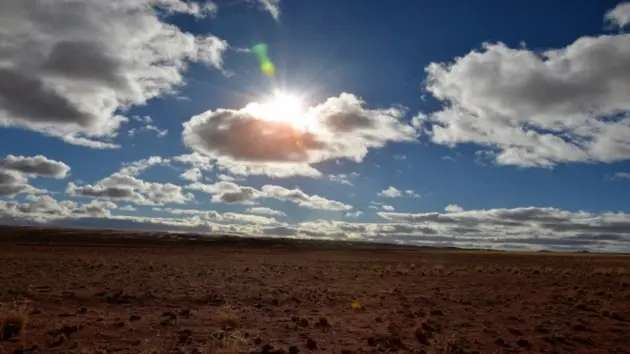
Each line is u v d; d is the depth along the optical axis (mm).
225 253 82125
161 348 11000
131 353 10484
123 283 24781
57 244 104500
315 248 147000
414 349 11891
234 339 11711
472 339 13273
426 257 81125
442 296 22906
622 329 15305
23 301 17594
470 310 18750
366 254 96250
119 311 16422
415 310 18484
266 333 13352
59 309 16391
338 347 11828
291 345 11906
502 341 12898
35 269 32969
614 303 21062
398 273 37656
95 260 45531
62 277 27578
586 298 22656
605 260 73688
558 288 26984
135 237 157625
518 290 25953
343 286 27000
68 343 11281
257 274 34250
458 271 41219
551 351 12062
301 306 18875
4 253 56531
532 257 87000
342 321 15586
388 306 19391
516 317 17016
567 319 16875
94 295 19609
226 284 26016
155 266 39344
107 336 12195
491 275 36594
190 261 50250
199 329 13492
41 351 10477
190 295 20625
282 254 88062
